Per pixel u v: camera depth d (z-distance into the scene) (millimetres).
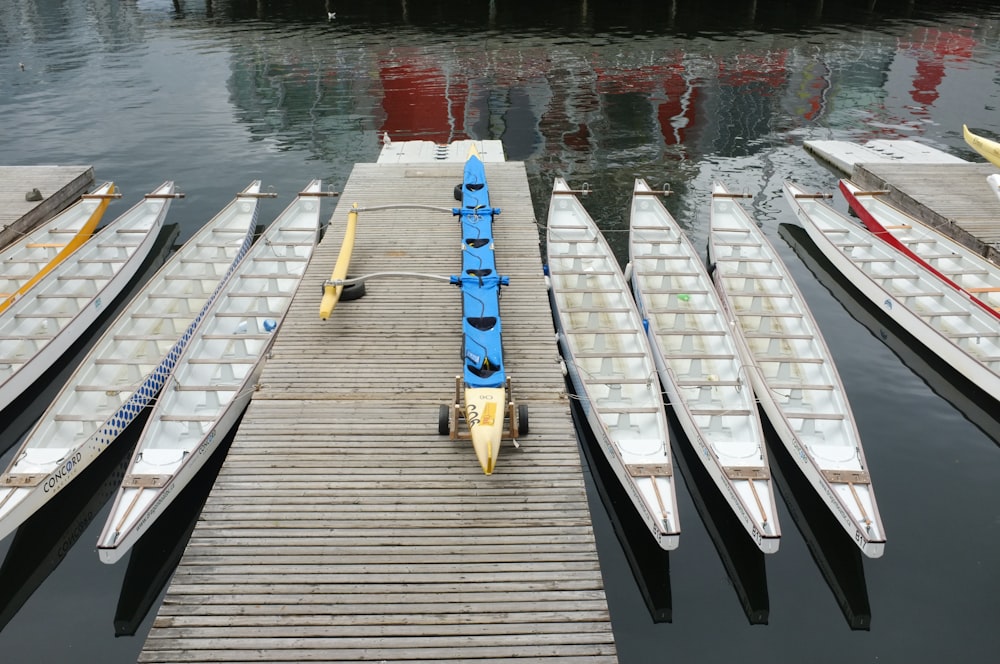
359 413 14188
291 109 37688
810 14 57781
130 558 13102
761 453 13328
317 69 44000
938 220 24078
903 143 32500
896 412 16938
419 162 28344
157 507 12328
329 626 10039
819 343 16984
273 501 12055
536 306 18141
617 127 35469
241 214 24500
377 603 10383
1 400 15953
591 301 19203
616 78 42375
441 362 15797
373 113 37219
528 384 15188
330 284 16531
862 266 22000
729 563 13094
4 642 11469
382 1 62719
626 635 11727
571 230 22969
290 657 9633
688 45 49000
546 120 36281
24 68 44312
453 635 9977
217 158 31797
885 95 40125
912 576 12703
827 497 12867
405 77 42500
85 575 12773
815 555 13250
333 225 22484
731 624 11914
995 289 19531
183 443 14000
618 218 26547
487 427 12406
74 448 13562
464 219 20484
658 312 18391
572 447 13375
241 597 10414
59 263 20812
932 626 11781
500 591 10617
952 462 15352
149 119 36312
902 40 50188
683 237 21875
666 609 12188
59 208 26125
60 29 54406
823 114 37438
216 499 12062
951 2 62031
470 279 16672
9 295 19578
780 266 20531
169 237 25203
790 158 32188
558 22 55250
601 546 13445
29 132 34438
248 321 18297
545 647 9859
